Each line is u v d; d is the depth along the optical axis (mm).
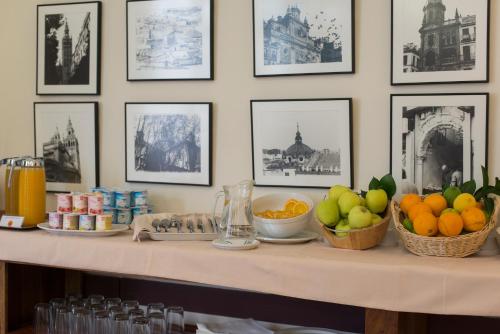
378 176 2330
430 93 2246
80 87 2828
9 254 2340
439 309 1729
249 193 2133
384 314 1815
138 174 2723
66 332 2289
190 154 2621
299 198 2373
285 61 2443
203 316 2600
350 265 1824
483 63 2160
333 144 2375
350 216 2039
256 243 2100
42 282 2637
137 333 2125
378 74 2320
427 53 2230
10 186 2500
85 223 2314
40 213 2510
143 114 2701
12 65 3004
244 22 2523
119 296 2742
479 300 1688
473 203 1951
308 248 2102
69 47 2844
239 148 2551
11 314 2467
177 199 2674
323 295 1858
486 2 2146
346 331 2361
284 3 2434
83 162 2836
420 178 2256
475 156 2180
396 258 1905
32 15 2951
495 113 2166
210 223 2307
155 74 2674
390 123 2287
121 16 2750
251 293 2510
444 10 2203
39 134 2926
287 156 2451
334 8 2355
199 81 2615
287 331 2328
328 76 2395
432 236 1934
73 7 2828
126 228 2398
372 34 2324
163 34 2652
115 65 2773
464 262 1839
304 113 2414
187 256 2049
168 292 2654
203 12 2574
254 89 2518
